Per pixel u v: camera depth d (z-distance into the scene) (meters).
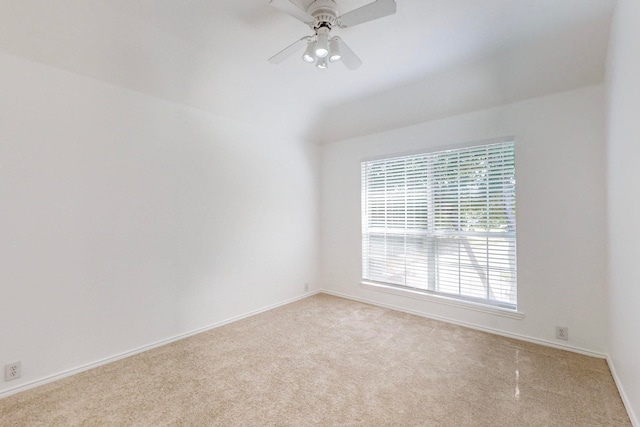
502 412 1.73
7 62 1.89
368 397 1.89
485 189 2.95
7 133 1.90
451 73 2.71
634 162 1.53
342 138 4.09
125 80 2.38
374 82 2.93
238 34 2.17
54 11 1.83
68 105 2.14
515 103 2.73
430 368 2.23
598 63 2.23
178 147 2.78
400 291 3.53
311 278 4.23
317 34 1.84
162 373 2.18
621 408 1.75
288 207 3.89
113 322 2.37
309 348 2.58
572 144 2.46
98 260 2.29
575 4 1.84
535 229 2.63
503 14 1.93
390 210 3.68
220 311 3.12
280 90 3.07
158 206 2.64
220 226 3.13
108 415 1.72
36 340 2.01
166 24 2.05
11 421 1.67
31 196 1.99
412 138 3.44
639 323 1.48
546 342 2.58
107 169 2.34
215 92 2.85
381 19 1.98
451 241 3.18
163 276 2.68
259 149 3.53
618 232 1.88
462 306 3.06
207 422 1.67
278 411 1.76
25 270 1.97
